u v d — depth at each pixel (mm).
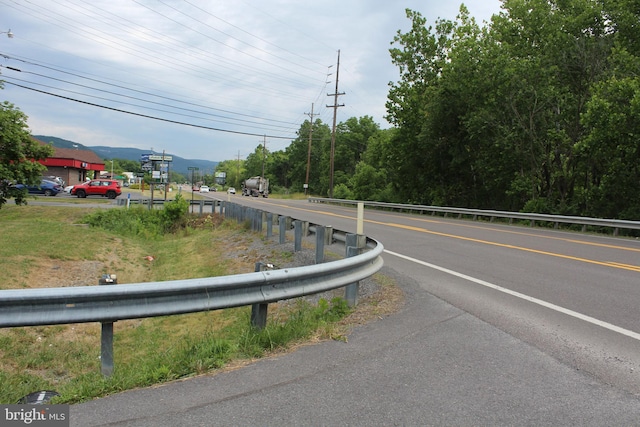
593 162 25516
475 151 34938
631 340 5000
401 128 39062
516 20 29344
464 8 32781
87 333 7863
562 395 3664
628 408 3459
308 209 33188
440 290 7371
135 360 5941
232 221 20359
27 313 3965
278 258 11758
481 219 27703
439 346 4773
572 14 26656
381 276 8344
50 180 43188
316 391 3684
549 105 26875
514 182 28875
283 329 4984
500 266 9625
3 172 21344
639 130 20250
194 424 3146
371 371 4098
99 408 3383
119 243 17141
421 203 40031
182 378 3943
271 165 125188
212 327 7637
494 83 28719
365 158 63844
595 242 14750
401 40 38344
